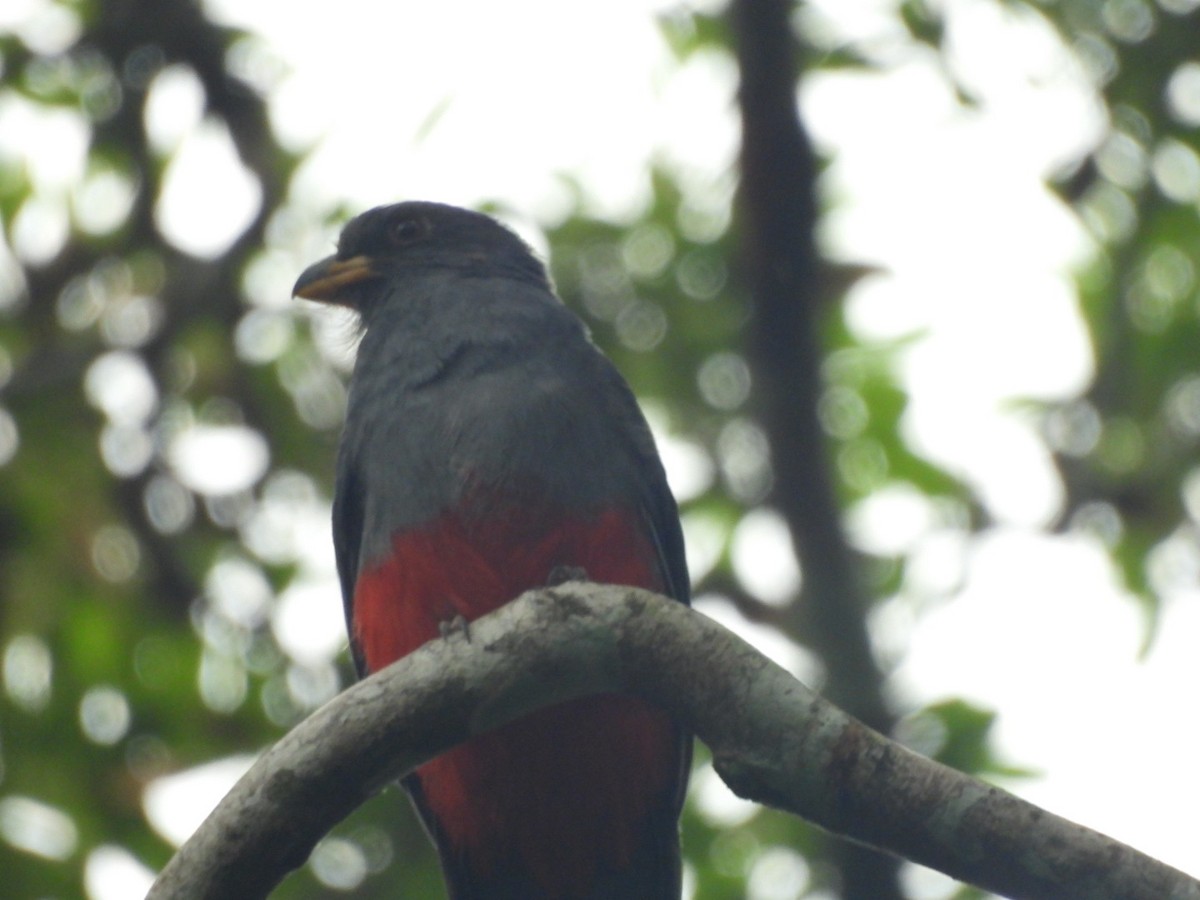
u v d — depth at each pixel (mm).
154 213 13484
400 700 6598
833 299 13797
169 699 12680
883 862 10742
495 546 8633
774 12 12234
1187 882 5824
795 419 11820
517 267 10570
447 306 9430
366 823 12367
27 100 13672
